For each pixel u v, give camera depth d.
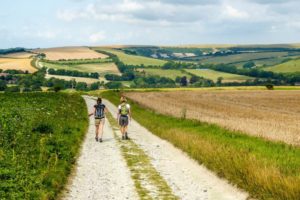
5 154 16.58
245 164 15.09
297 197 11.76
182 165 18.73
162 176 16.48
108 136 29.41
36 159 16.84
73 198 13.15
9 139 20.16
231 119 41.28
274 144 22.55
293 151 20.16
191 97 102.81
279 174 13.41
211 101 85.25
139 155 21.38
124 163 19.14
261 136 26.52
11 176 13.68
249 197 13.25
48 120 29.55
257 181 13.42
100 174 16.69
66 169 16.72
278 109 62.44
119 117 28.02
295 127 33.78
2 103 51.09
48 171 15.09
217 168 16.86
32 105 46.56
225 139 24.02
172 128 31.66
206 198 13.34
